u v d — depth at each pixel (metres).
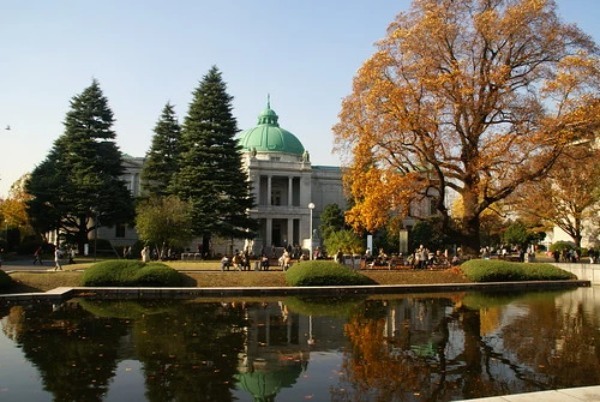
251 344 15.19
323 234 74.12
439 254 45.59
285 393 10.62
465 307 23.84
